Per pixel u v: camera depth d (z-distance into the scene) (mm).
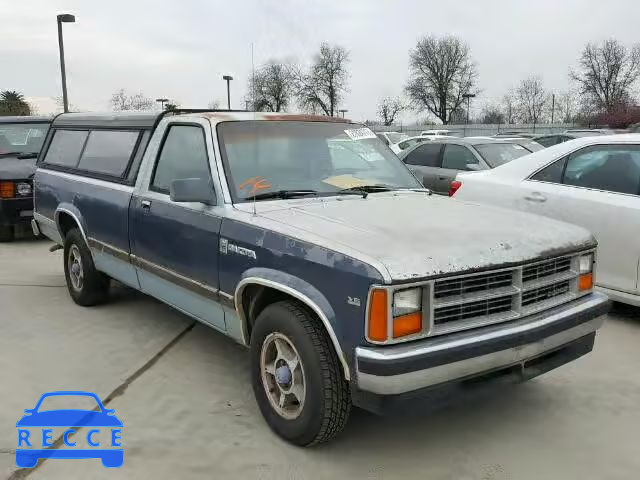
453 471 3115
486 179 6164
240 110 4785
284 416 3326
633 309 5637
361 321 2775
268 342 3367
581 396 3943
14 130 10555
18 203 9102
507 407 3799
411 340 2805
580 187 5441
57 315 5637
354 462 3186
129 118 5137
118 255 4953
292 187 3971
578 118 61812
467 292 2951
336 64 53938
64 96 24578
